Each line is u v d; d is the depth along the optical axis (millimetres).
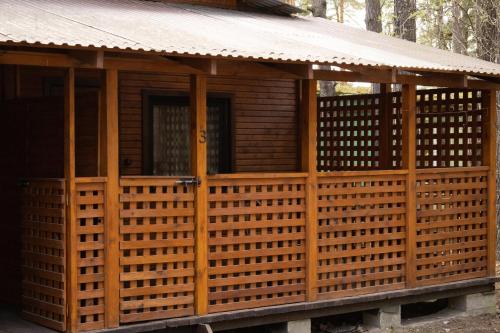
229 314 7957
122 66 7320
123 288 7402
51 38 6469
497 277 10461
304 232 8562
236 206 8148
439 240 9867
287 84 12234
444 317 10156
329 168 12508
